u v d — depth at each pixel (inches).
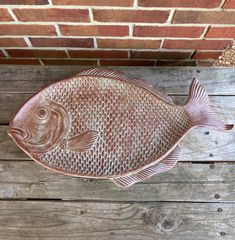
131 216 26.3
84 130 24.4
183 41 28.8
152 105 25.1
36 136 23.9
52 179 27.2
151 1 23.0
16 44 29.6
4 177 27.2
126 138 24.6
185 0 22.9
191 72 30.4
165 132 24.8
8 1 23.0
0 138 28.2
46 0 23.0
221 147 28.2
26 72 30.3
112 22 25.9
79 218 26.3
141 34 27.6
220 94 29.7
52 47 30.3
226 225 26.0
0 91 29.7
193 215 26.3
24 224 26.1
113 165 24.4
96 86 25.1
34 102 24.2
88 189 27.0
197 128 28.6
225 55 36.3
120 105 25.0
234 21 25.4
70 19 25.5
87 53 31.4
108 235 25.9
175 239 25.8
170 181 27.2
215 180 27.3
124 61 33.0
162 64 33.5
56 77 30.2
